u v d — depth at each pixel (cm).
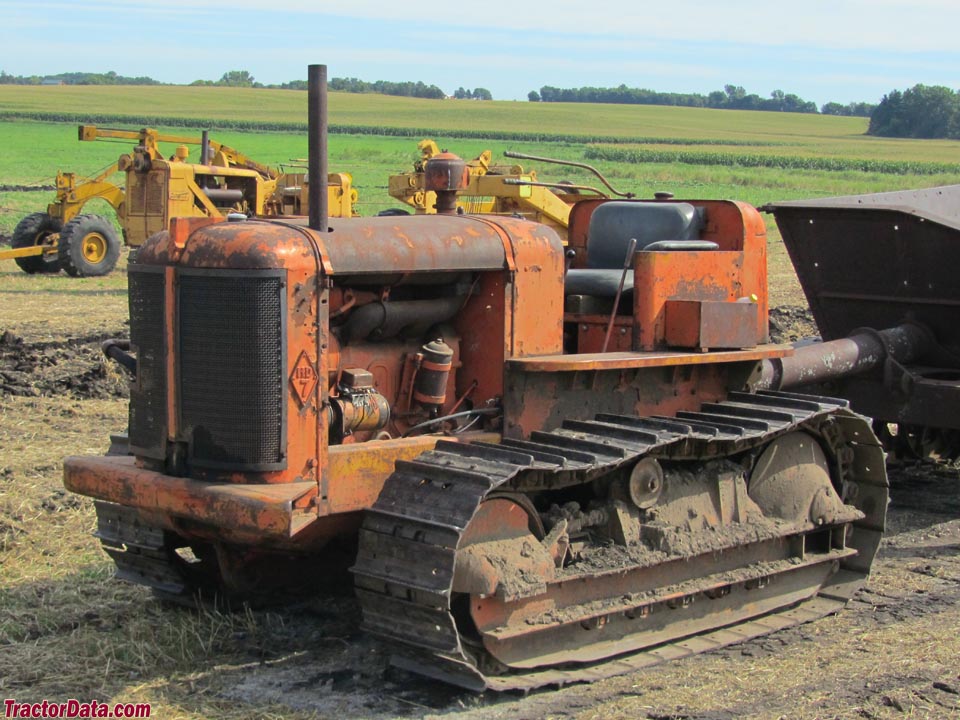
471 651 568
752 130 10531
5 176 4566
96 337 1518
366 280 596
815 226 998
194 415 570
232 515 546
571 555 611
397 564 546
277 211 2105
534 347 641
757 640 655
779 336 1714
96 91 11500
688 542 645
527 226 650
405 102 11775
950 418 923
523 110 11375
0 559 731
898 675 597
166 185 2022
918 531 880
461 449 588
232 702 546
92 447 1013
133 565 672
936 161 7162
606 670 594
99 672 574
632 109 12656
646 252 666
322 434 566
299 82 14838
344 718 534
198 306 563
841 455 751
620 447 590
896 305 996
